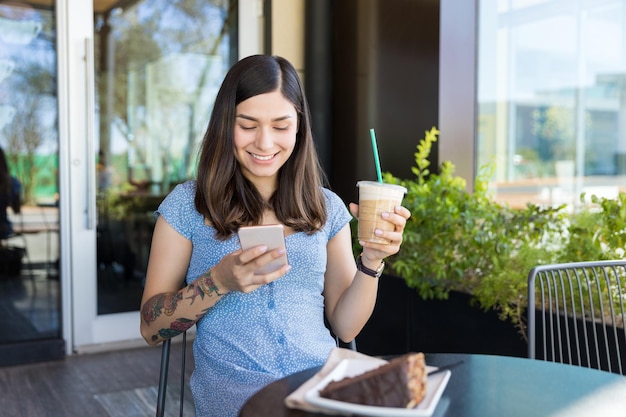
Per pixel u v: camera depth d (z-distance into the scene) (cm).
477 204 278
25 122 338
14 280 341
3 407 282
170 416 274
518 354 236
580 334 220
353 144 395
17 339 344
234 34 393
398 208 128
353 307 144
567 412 101
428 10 343
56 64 342
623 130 295
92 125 350
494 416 99
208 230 141
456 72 343
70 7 342
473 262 261
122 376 323
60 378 320
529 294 179
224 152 140
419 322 279
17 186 339
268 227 113
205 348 138
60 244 349
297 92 143
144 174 373
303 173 147
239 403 133
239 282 118
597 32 302
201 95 387
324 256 147
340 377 108
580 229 239
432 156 346
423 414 92
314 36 400
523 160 338
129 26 363
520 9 333
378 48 375
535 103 331
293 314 139
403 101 360
